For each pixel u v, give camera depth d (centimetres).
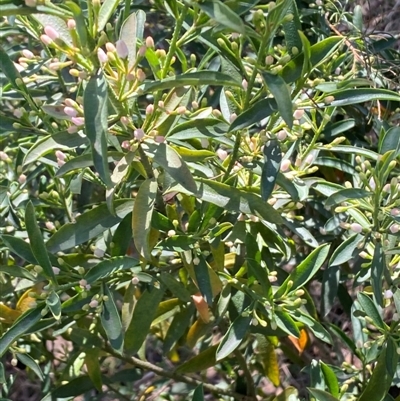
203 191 57
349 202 63
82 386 74
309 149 65
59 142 53
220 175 62
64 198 74
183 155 57
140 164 58
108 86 49
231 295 70
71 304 59
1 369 63
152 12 81
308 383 91
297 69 52
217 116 57
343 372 71
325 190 65
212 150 65
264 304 63
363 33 76
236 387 86
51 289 57
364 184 62
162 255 67
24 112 63
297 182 62
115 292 80
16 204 73
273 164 56
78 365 84
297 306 62
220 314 65
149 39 51
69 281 62
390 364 63
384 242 61
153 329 89
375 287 59
